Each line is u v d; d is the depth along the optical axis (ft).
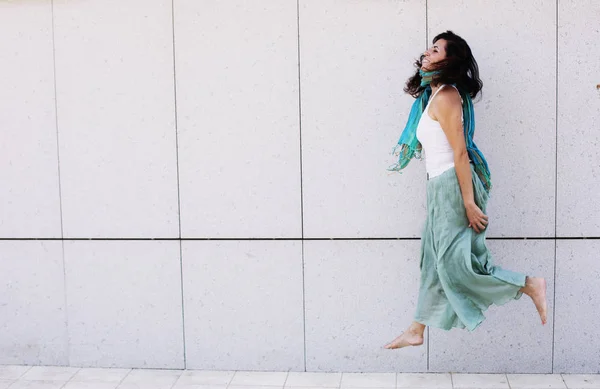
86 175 15.71
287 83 15.06
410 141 13.82
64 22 15.48
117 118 15.51
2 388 15.06
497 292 13.34
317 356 15.55
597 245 14.83
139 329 15.90
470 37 14.64
